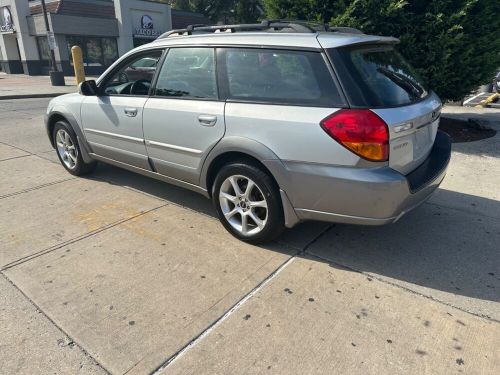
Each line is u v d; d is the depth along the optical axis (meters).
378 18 6.34
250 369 2.26
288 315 2.67
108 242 3.62
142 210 4.28
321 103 2.94
